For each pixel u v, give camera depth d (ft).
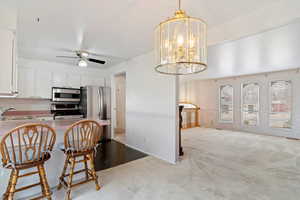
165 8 6.41
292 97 16.57
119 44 10.55
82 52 11.65
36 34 8.83
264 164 9.82
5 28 6.43
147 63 12.31
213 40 8.21
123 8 6.40
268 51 10.80
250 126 19.58
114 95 17.22
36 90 13.87
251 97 19.61
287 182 7.63
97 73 17.69
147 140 12.19
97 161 10.37
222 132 19.83
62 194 6.61
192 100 24.50
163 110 10.93
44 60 14.10
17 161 5.18
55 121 8.41
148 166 9.57
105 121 7.82
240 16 7.07
